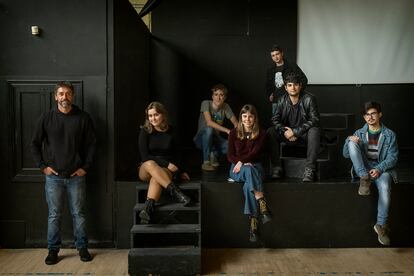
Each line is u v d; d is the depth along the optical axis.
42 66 3.93
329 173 4.30
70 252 3.92
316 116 4.10
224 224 3.99
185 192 4.00
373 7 6.43
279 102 4.28
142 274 3.41
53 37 3.92
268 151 4.25
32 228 4.00
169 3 6.46
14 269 3.51
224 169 4.86
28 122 3.94
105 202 3.98
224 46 6.49
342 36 6.48
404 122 6.52
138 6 6.50
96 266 3.59
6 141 3.95
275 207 3.97
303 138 4.22
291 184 3.95
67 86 3.53
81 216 3.68
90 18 3.92
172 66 6.52
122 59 4.35
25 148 3.95
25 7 3.90
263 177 3.98
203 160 5.23
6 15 3.90
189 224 3.68
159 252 3.44
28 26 3.90
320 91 6.55
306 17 6.46
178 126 6.57
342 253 3.88
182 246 3.69
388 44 6.47
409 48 6.47
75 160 3.60
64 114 3.57
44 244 4.01
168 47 6.50
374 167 3.85
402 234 3.99
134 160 5.01
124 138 4.43
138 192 3.87
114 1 3.97
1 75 3.93
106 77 3.94
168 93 6.54
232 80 6.52
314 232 3.99
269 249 3.99
